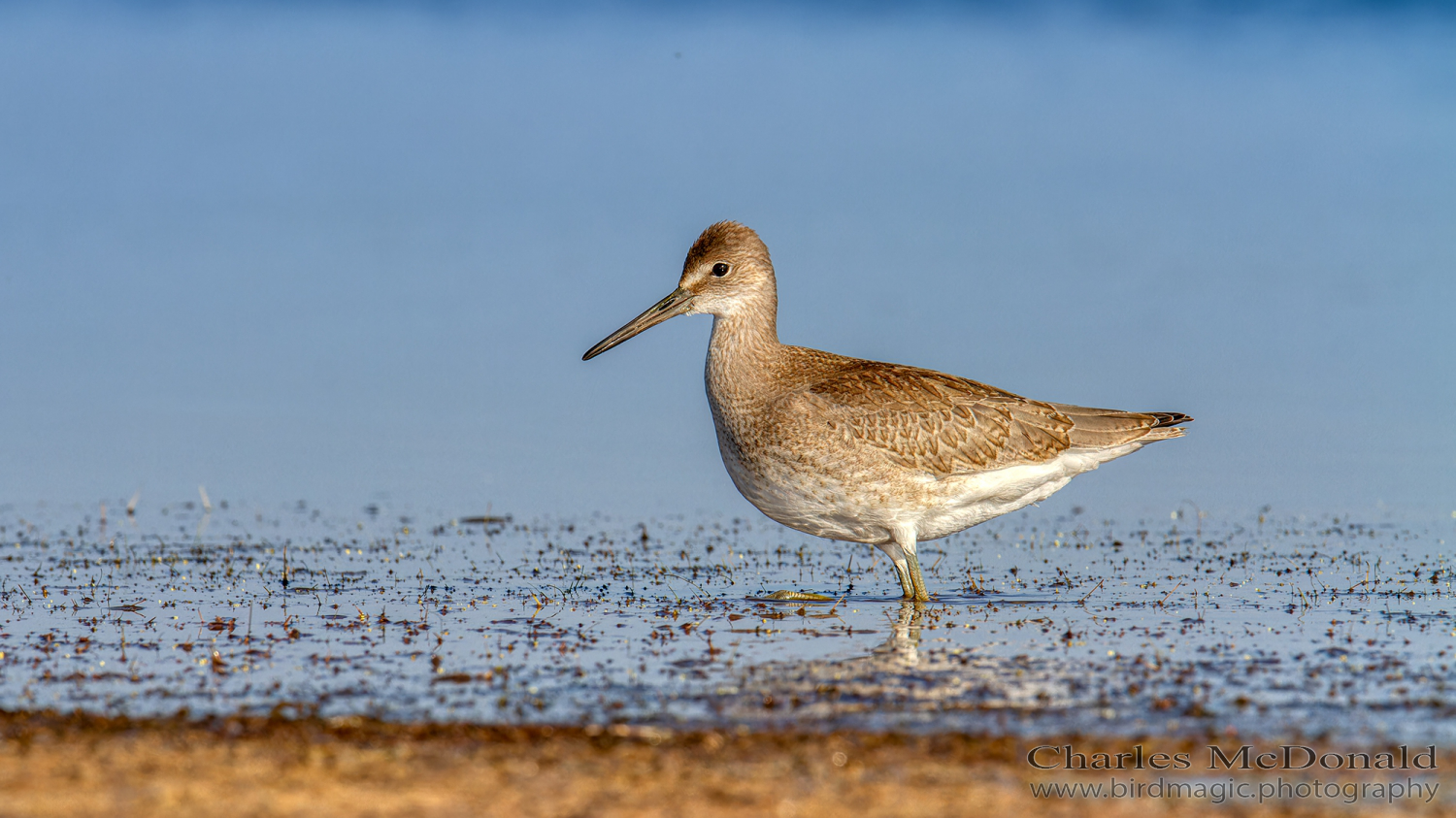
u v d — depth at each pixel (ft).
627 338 54.54
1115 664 42.24
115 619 47.42
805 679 40.88
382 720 36.70
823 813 30.25
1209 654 43.16
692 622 47.67
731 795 31.17
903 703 38.50
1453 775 32.83
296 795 30.78
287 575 53.98
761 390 52.80
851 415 51.06
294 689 39.78
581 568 55.98
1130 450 54.60
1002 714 37.55
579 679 40.86
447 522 63.57
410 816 29.73
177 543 59.06
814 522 53.01
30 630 45.93
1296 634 45.52
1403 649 43.50
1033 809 30.66
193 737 34.76
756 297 53.78
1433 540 59.21
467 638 45.39
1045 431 52.85
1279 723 36.68
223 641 44.75
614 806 30.40
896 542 52.85
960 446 51.55
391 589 52.06
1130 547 59.41
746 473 53.36
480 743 34.55
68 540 59.36
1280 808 30.81
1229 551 58.18
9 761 32.65
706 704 38.42
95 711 37.63
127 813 29.68
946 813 30.40
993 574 55.26
